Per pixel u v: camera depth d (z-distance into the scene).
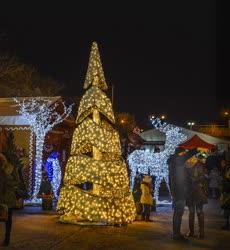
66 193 14.13
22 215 15.65
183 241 11.09
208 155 28.59
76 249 9.82
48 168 22.47
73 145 14.57
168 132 21.67
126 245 10.43
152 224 14.16
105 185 13.89
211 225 14.28
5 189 9.66
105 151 14.25
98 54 15.09
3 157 9.73
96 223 13.57
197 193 11.60
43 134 21.30
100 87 15.07
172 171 11.30
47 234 11.65
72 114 25.23
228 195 13.35
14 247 9.74
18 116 21.48
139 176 16.22
